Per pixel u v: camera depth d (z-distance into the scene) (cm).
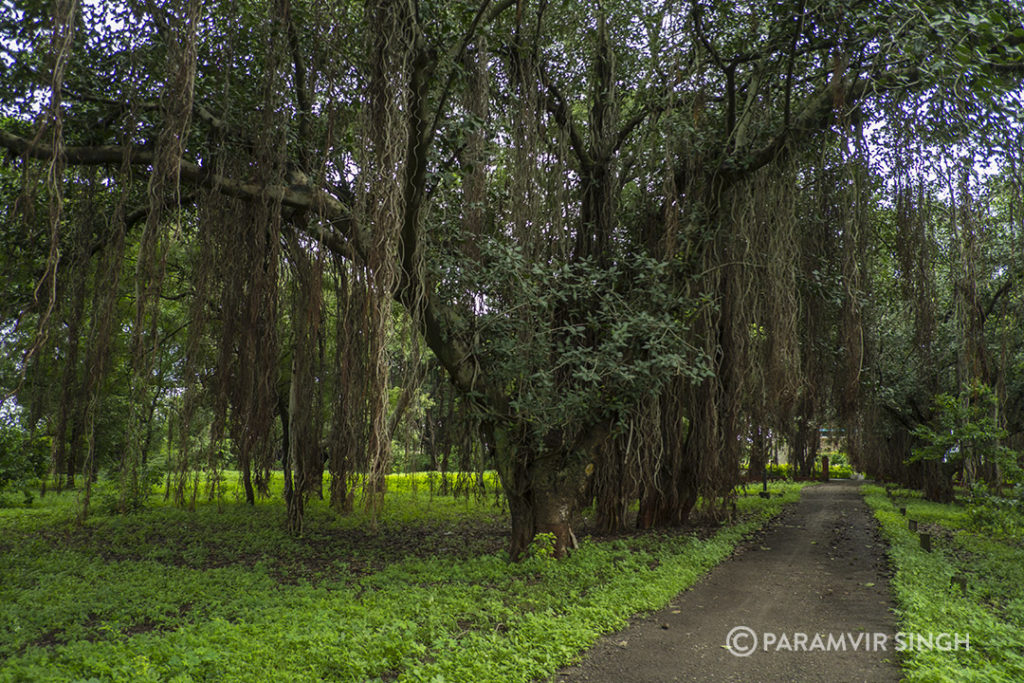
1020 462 1675
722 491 1245
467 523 1509
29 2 816
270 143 836
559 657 564
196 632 623
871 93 970
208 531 1350
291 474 1345
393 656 545
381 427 685
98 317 841
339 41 796
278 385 1702
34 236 951
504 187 1155
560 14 1202
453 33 900
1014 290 1294
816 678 531
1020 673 507
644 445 1189
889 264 1434
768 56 1064
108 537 1267
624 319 1046
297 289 1143
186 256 1259
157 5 775
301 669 509
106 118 882
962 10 882
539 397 1015
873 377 1272
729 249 1116
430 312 971
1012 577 882
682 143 1098
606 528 1362
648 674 541
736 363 1098
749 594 826
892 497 2322
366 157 739
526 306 1023
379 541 1259
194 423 1145
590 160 1226
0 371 969
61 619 679
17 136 845
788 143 1025
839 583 889
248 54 945
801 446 1441
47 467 1178
